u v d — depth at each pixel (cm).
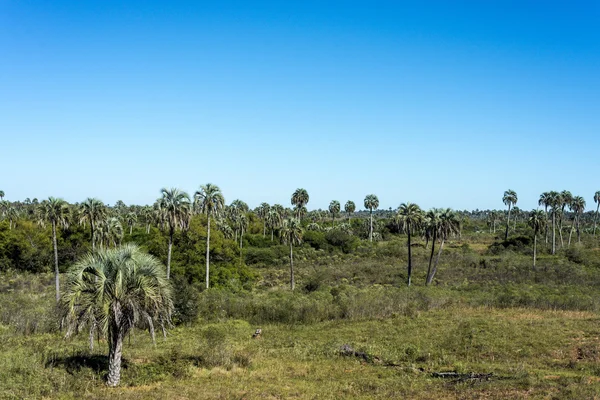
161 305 1925
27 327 3069
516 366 2214
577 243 10562
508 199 12262
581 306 3962
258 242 10450
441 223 6419
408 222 6438
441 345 2711
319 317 3891
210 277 5925
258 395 1772
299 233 6450
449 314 3738
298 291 5809
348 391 1862
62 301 1817
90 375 1947
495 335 2848
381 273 7538
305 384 1969
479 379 2006
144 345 2708
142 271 1880
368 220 14362
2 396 1639
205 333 3078
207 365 2273
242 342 3019
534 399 1669
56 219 5219
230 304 4125
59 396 1712
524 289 5059
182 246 6181
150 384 1939
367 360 2438
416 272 7525
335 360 2459
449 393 1822
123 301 1848
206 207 5719
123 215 11606
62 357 2148
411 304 4044
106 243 6494
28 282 6266
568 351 2495
